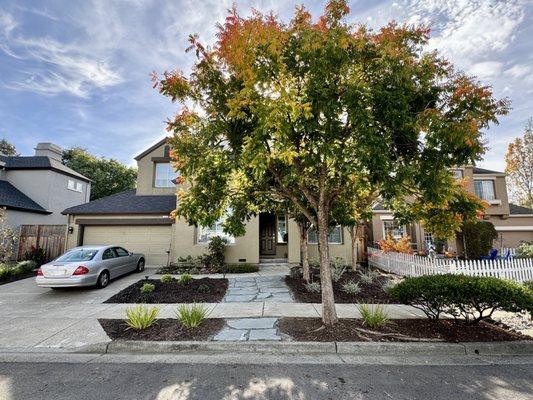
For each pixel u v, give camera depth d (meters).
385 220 18.70
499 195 19.00
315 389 3.46
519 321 5.95
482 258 15.29
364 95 4.48
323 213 5.95
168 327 5.58
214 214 6.41
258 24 4.34
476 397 3.25
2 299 8.19
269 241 15.89
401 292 5.64
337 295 8.09
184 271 12.30
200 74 5.18
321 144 4.90
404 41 4.84
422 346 4.70
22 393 3.39
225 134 5.23
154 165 17.91
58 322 6.07
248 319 6.02
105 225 14.63
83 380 3.73
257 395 3.31
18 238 14.67
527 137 24.47
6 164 19.00
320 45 4.46
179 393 3.37
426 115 4.21
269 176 6.04
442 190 4.63
